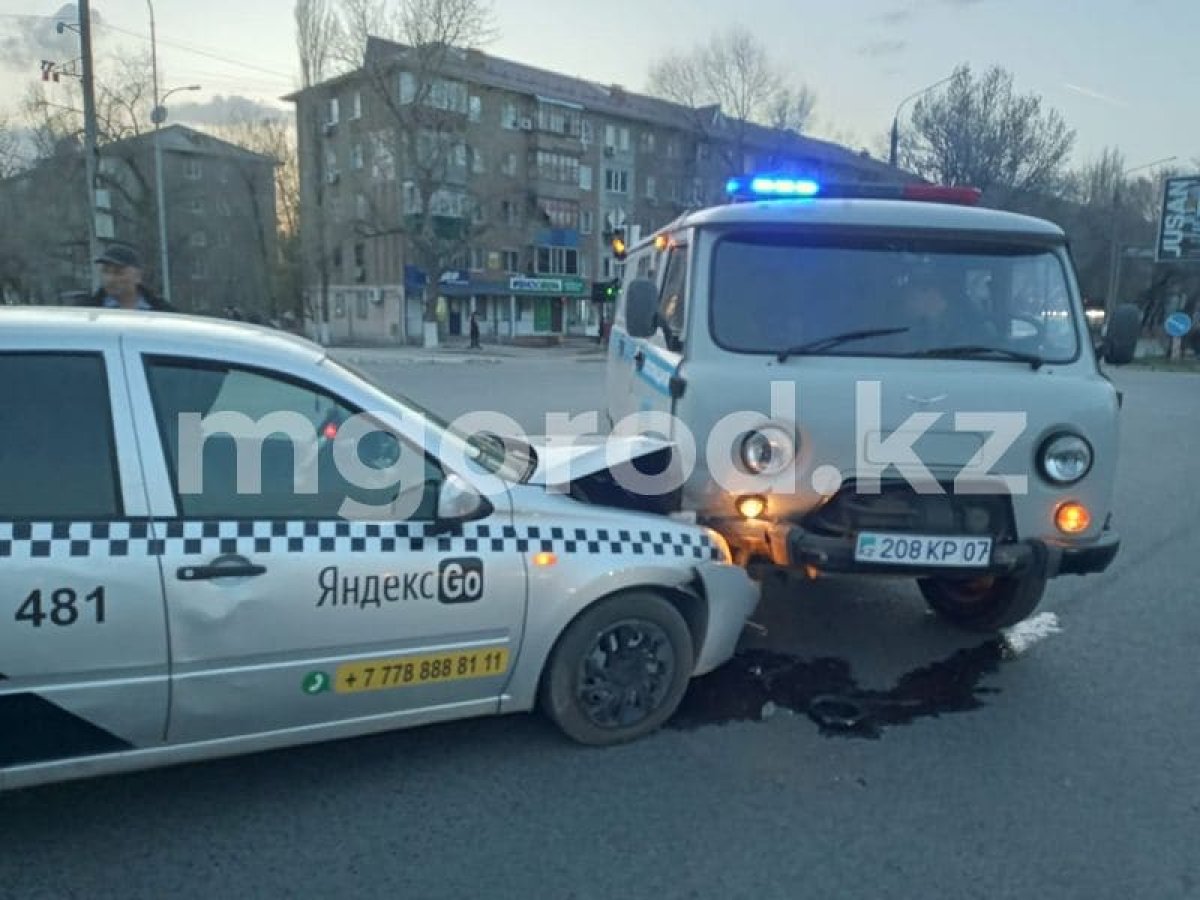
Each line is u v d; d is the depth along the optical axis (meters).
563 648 3.33
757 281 4.09
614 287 17.50
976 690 4.10
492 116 48.81
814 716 3.78
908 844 2.86
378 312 49.25
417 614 3.01
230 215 47.50
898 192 5.00
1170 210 37.22
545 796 3.10
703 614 3.64
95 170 19.94
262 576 2.77
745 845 2.84
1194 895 2.63
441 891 2.59
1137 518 7.90
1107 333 4.18
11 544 2.52
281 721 2.90
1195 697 4.05
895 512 3.87
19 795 3.03
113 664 2.62
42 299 45.31
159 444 2.73
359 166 46.66
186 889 2.58
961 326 4.10
